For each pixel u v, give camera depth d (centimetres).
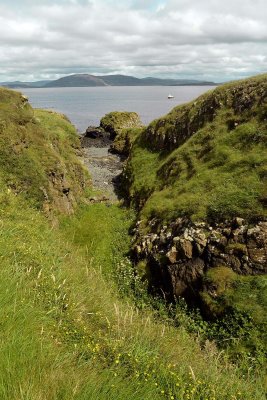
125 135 6575
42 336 674
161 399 668
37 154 2752
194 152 2692
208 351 1220
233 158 2248
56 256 1326
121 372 690
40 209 2277
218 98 3086
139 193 3145
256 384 1088
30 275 962
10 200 1886
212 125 2814
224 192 1944
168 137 3703
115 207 3212
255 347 1319
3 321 621
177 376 746
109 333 859
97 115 16212
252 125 2416
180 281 1723
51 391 526
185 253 1752
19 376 514
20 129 2791
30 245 1258
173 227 1983
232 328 1413
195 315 1584
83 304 966
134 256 2130
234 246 1650
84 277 1234
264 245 1599
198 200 2002
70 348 723
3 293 698
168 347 927
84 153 6119
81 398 535
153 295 1805
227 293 1520
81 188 3556
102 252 2275
